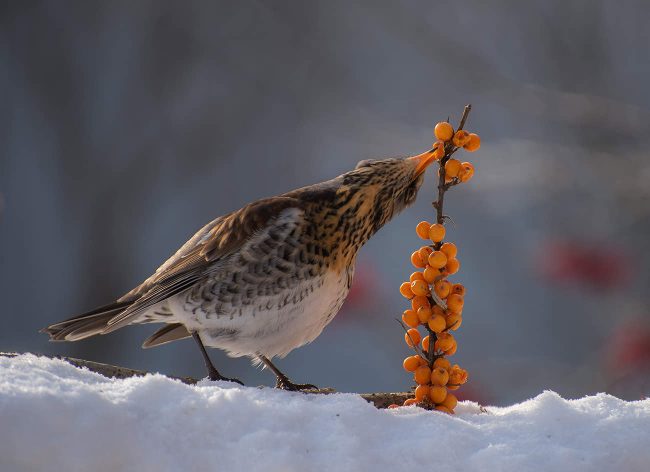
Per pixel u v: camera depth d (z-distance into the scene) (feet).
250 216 19.52
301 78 61.36
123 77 65.92
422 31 48.75
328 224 19.35
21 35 65.21
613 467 12.81
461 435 13.09
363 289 39.73
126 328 61.05
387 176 19.66
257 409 12.83
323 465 12.28
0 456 11.38
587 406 14.05
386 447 12.74
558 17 52.70
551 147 43.32
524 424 13.46
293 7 62.23
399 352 42.11
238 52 63.05
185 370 61.41
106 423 11.86
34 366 13.30
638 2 51.62
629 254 39.55
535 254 41.09
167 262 22.44
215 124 66.03
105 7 65.31
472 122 54.13
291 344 19.86
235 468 12.12
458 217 60.18
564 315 50.80
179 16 64.80
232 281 19.48
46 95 65.21
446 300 14.82
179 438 12.24
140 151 65.51
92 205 64.49
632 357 37.40
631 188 41.42
